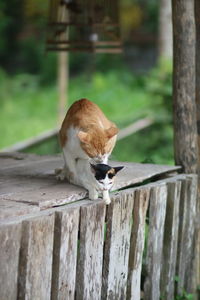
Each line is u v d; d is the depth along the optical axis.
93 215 4.79
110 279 5.13
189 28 6.32
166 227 5.96
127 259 5.34
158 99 13.32
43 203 4.59
